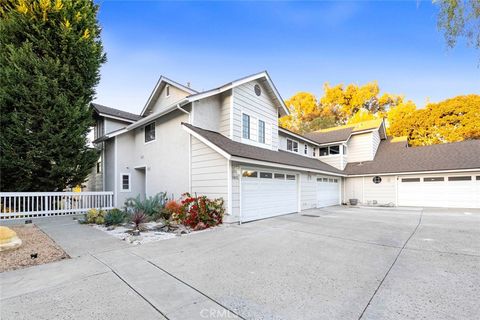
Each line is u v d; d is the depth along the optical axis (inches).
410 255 190.2
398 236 256.2
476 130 818.2
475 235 258.5
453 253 194.7
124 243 227.1
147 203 362.3
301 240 240.4
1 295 124.3
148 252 199.3
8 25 386.0
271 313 107.3
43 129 383.2
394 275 149.8
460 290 128.6
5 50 393.1
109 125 600.4
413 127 952.3
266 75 457.7
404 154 682.8
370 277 146.9
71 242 229.8
